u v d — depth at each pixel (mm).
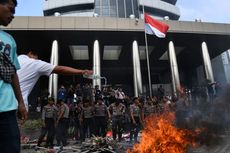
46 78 38031
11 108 2109
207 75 32656
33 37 31078
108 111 13258
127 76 42688
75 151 8836
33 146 11172
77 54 37188
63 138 11414
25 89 3408
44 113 11195
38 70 3492
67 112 11914
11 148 2045
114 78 42344
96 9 46125
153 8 49531
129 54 37344
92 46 34250
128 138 13109
